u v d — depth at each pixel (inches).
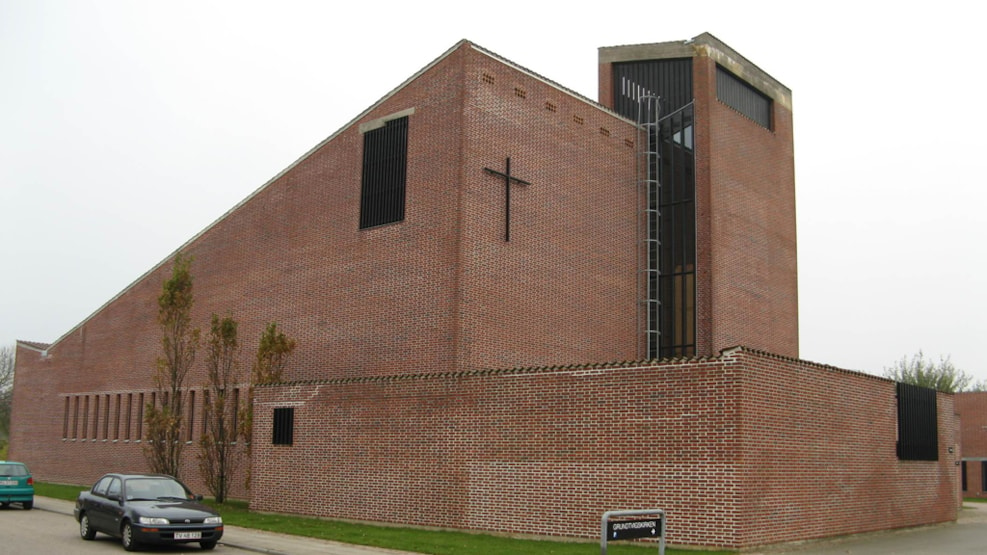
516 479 872.9
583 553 728.3
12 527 923.4
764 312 1465.3
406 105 1213.7
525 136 1214.3
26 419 1953.7
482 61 1171.3
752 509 750.5
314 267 1301.7
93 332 1793.8
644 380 803.4
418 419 960.3
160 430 1289.4
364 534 862.5
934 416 1152.8
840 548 828.6
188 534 740.0
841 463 902.4
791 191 1584.6
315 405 1066.1
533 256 1197.1
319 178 1325.0
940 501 1143.6
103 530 796.6
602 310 1294.3
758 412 770.8
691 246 1376.7
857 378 957.2
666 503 775.1
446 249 1114.1
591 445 827.4
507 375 898.1
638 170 1409.9
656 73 1487.5
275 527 928.3
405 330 1144.2
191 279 1366.9
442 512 921.5
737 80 1507.1
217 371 1312.7
